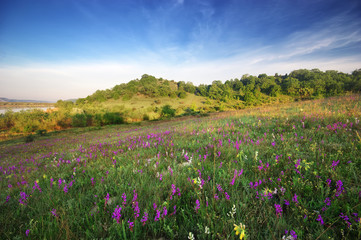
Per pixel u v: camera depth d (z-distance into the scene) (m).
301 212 2.02
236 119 12.75
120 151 7.09
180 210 2.48
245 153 4.51
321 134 5.26
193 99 157.38
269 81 190.75
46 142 22.05
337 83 131.75
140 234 2.09
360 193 2.21
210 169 3.65
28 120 51.41
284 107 16.62
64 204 2.88
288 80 185.12
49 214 2.55
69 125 55.94
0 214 2.84
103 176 4.07
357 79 125.94
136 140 9.36
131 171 4.16
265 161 3.77
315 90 133.50
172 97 161.62
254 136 6.50
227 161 4.11
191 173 3.56
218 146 5.28
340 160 3.27
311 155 3.70
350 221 1.87
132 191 2.98
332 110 9.52
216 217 2.14
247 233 1.84
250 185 2.74
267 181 2.80
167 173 3.57
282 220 1.98
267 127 7.75
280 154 3.92
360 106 9.49
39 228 2.33
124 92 167.25
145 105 129.25
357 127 5.30
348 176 2.72
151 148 6.61
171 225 2.14
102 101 145.88
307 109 11.67
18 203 3.25
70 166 5.81
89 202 2.98
